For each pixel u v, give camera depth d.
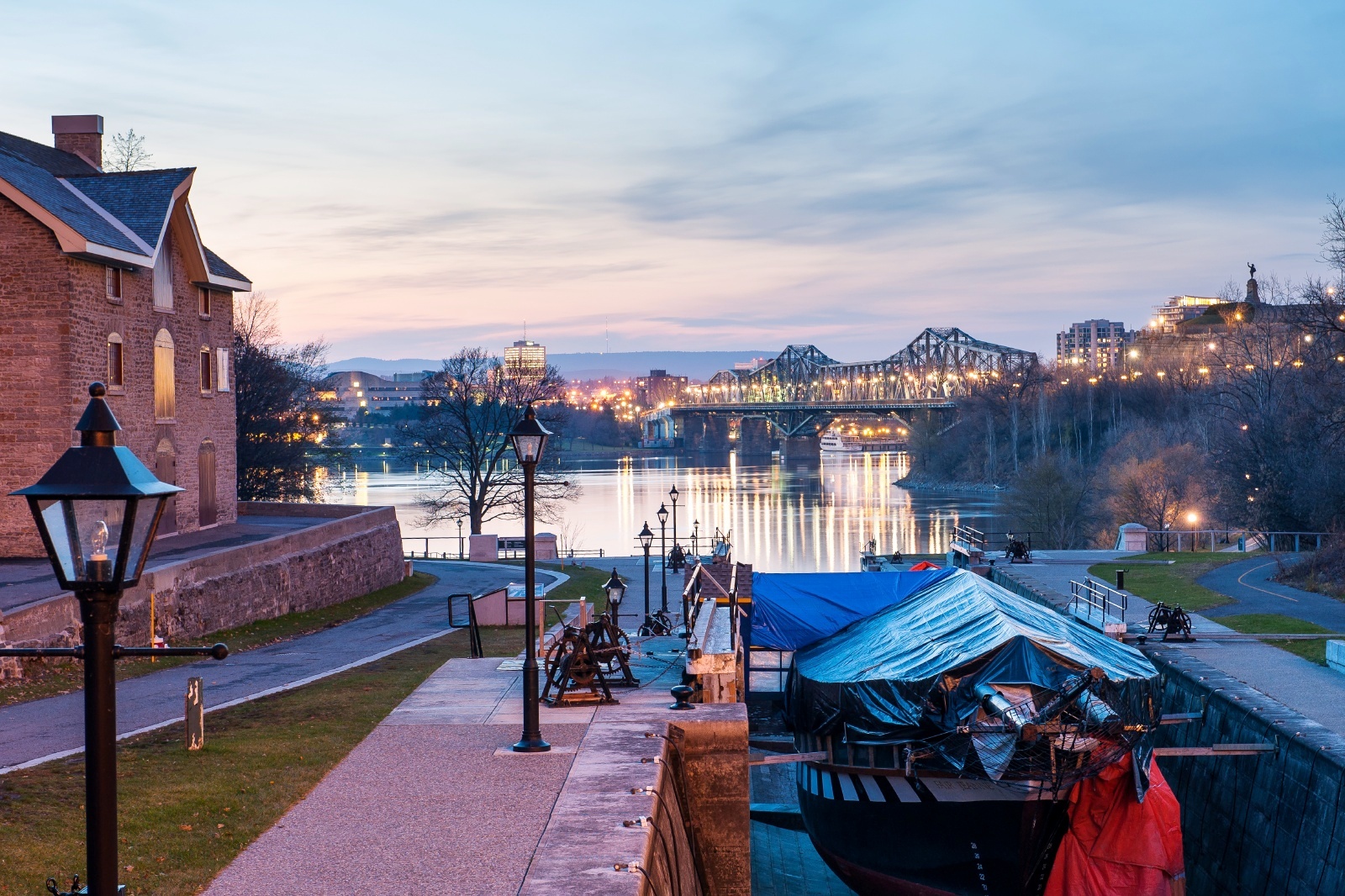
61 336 34.84
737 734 16.00
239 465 70.25
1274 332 93.06
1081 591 40.72
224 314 46.88
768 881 23.89
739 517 121.31
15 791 13.39
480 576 50.72
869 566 59.12
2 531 35.00
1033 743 19.39
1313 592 40.59
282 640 30.67
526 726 15.29
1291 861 19.77
